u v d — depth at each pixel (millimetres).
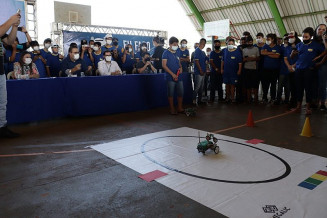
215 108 6211
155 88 6266
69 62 5691
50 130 4207
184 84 6785
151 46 12641
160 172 2523
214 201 1981
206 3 16000
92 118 5168
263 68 6793
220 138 3686
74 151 3182
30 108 4570
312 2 12492
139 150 3193
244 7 14734
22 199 2039
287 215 1784
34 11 9844
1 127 3725
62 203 1983
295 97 6160
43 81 4684
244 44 6734
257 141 3521
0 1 8711
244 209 1864
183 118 5121
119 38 11695
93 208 1913
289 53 6039
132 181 2352
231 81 6707
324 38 4973
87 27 11148
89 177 2445
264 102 7000
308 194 2076
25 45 5562
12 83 4344
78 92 5109
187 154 3033
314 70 5184
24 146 3383
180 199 2025
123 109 5758
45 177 2449
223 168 2605
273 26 14555
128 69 7488
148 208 1907
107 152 3129
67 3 11312
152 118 5145
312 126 4383
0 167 2689
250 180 2332
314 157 2918
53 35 10555
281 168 2598
